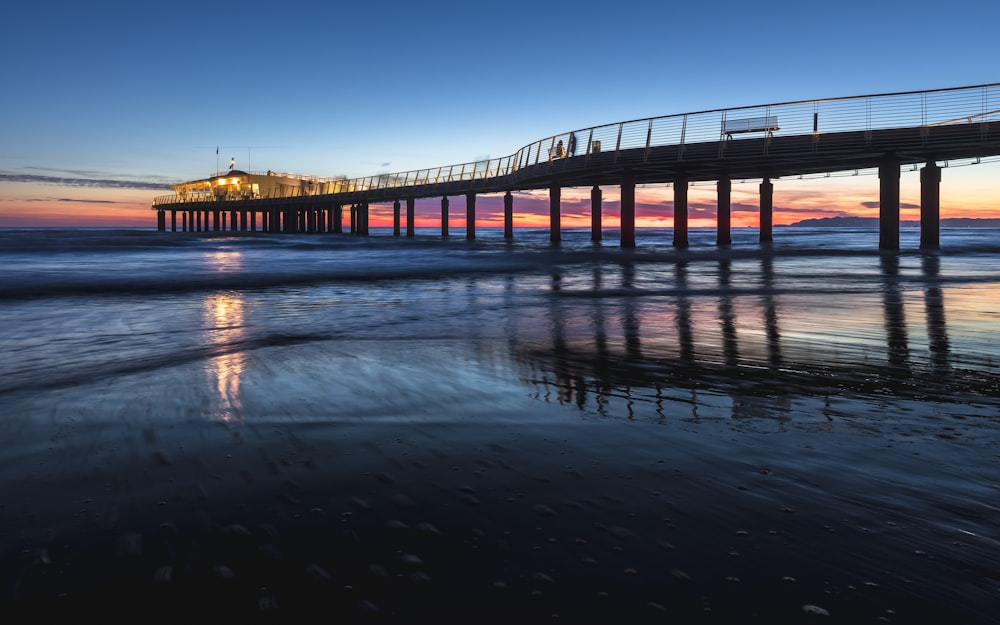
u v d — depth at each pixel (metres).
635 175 35.62
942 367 4.88
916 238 60.03
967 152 26.34
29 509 2.33
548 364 5.10
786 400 3.89
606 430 3.28
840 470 2.66
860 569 1.85
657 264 21.36
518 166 42.09
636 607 1.68
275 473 2.69
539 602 1.71
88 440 3.16
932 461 2.76
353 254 30.11
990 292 11.20
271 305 10.07
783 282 13.89
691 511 2.27
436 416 3.57
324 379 4.56
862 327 7.08
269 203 87.81
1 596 1.76
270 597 1.75
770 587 1.76
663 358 5.34
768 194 38.94
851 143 26.36
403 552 1.99
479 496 2.42
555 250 32.88
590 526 2.15
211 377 4.66
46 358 5.58
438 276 16.70
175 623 1.63
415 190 58.28
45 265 21.61
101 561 1.95
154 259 25.91
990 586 1.76
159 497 2.44
